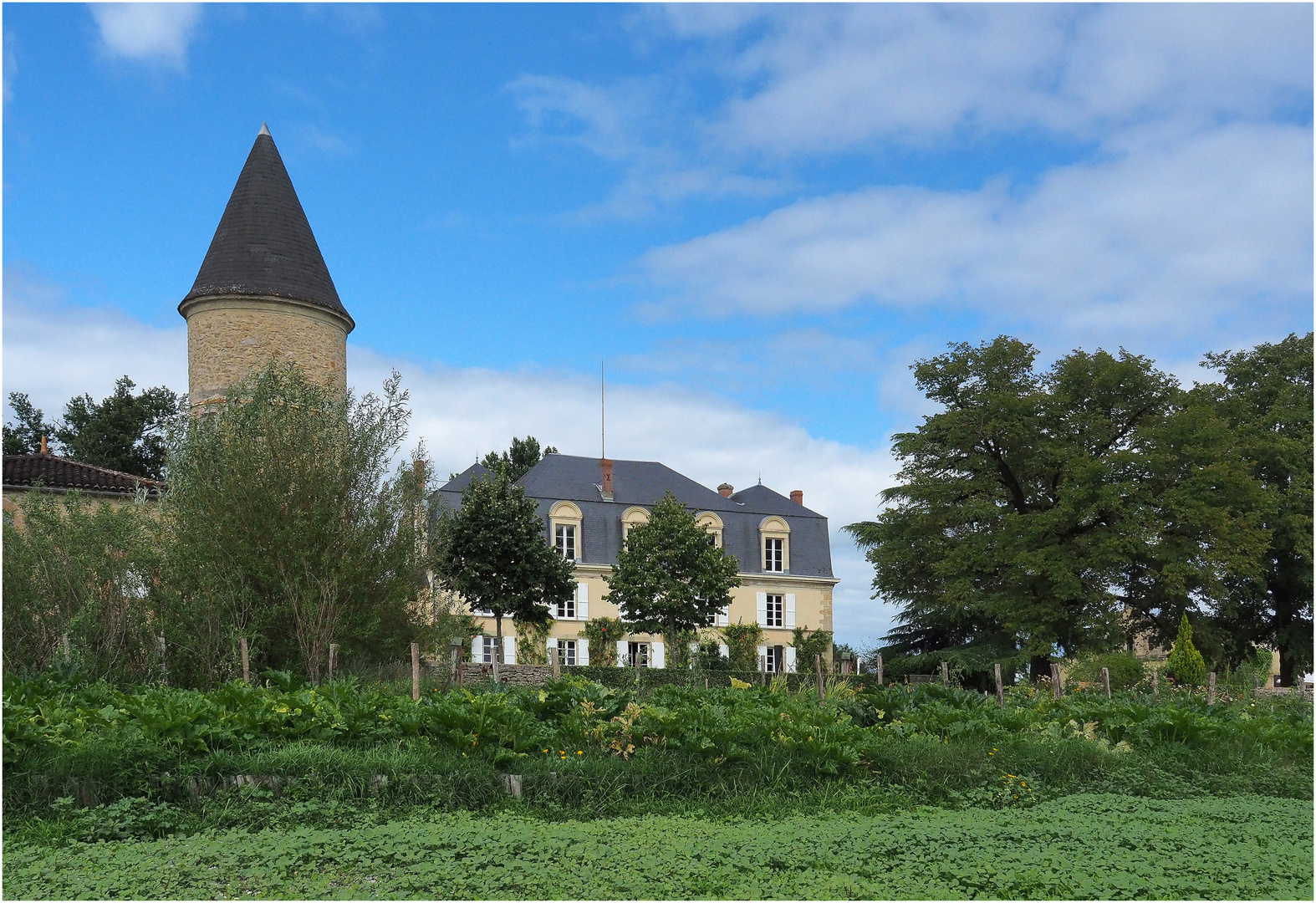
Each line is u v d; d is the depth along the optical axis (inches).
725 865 330.6
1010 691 916.0
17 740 401.1
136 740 412.5
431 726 465.1
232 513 808.3
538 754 472.1
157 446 2066.9
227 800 394.0
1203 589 1465.3
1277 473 1571.1
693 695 616.1
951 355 1637.6
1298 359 1624.0
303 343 1246.3
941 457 1616.6
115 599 764.6
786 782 468.1
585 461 2190.0
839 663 1206.9
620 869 323.6
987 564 1492.4
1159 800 486.6
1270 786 542.6
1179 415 1438.2
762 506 2224.4
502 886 307.7
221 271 1228.5
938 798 478.0
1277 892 315.3
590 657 1951.3
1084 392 1555.1
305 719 460.4
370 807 401.1
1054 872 329.1
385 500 864.3
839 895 301.1
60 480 1151.6
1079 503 1432.1
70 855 337.7
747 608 2110.0
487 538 1381.6
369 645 842.8
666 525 1553.9
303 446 853.2
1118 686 1083.9
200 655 747.4
